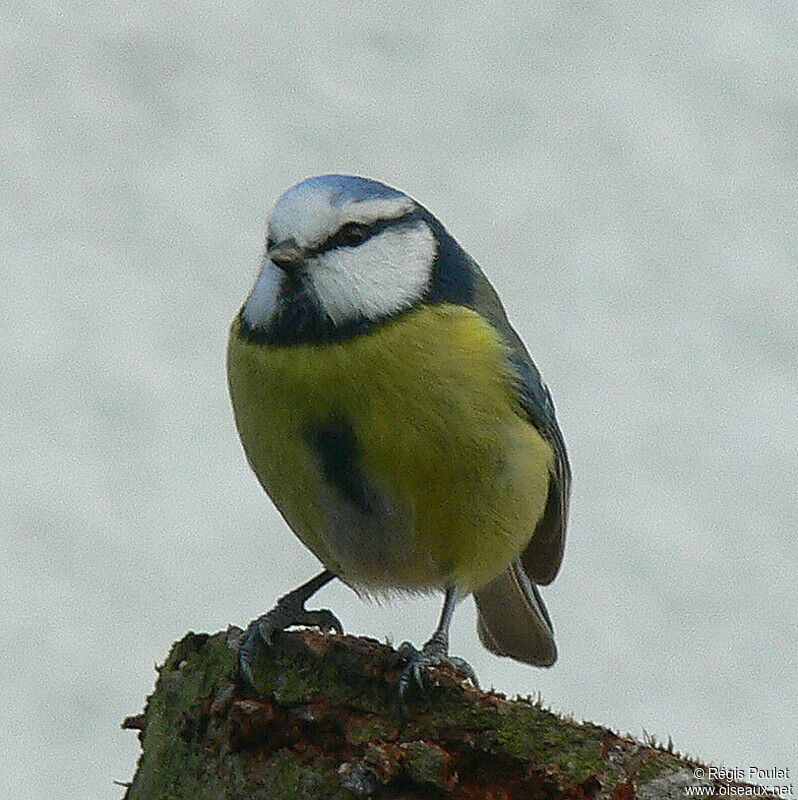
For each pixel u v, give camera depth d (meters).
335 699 6.05
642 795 5.61
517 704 5.98
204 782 6.05
